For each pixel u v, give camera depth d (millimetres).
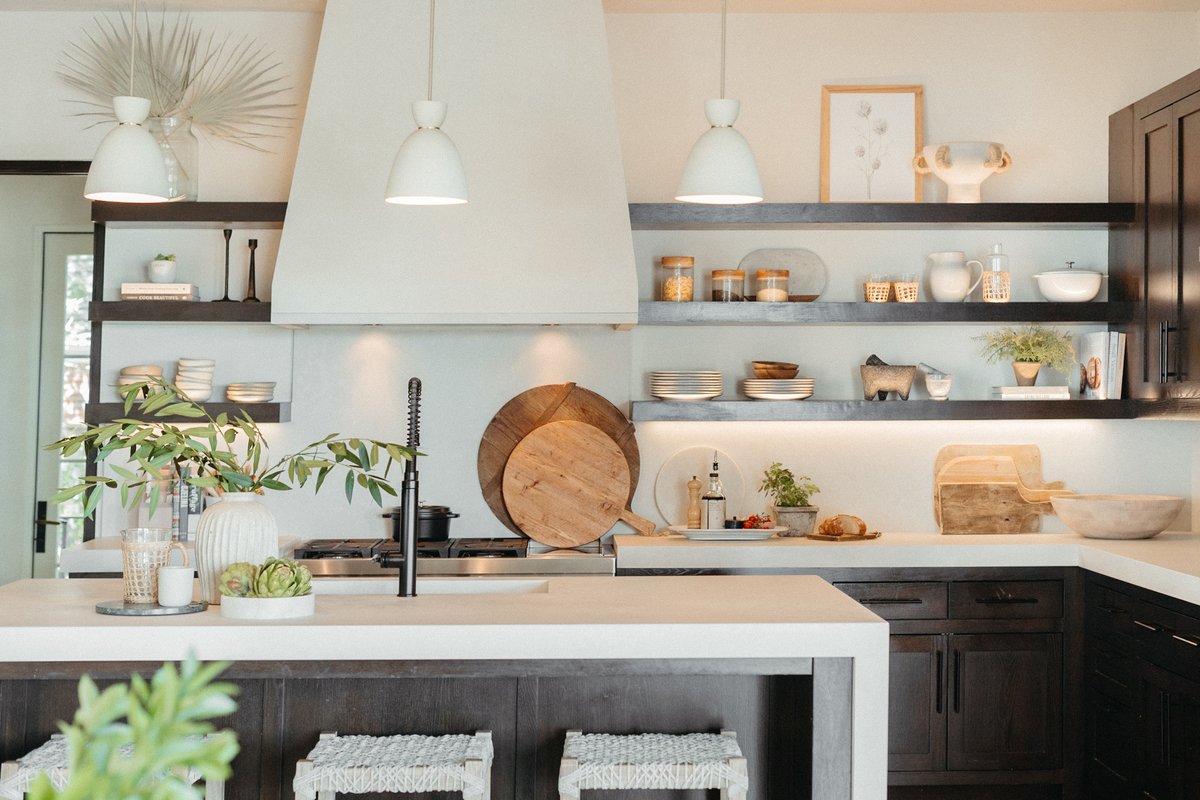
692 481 4555
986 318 4348
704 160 2822
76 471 5309
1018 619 4047
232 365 4633
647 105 4660
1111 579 3809
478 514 4621
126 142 2738
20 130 4664
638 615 2443
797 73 4660
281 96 4660
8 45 4672
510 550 4184
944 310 4336
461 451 4629
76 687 2570
